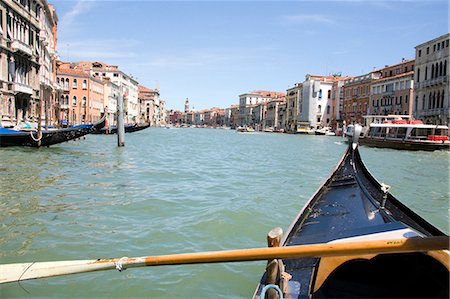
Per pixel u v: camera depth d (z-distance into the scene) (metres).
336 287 3.15
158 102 142.25
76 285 4.73
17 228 6.76
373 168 18.78
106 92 78.25
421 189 12.69
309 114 82.25
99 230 6.79
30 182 11.13
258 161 20.88
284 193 10.71
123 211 8.17
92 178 12.37
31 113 33.78
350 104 72.25
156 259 3.37
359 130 8.74
